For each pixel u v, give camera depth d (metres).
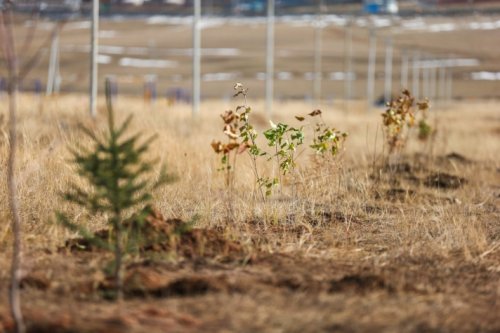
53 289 8.78
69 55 155.50
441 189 18.70
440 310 8.37
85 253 10.48
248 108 14.20
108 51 166.25
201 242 10.74
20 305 8.05
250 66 160.25
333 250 11.42
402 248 11.55
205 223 12.83
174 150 18.81
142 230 10.53
